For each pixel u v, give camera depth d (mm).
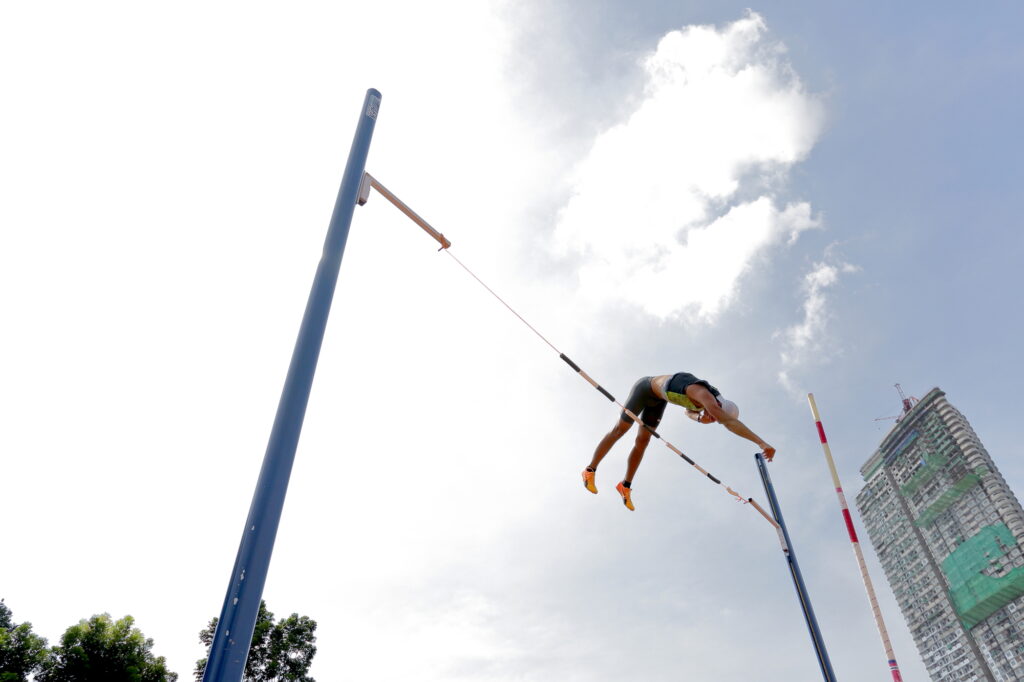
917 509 139500
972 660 123188
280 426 4430
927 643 134875
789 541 10766
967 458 127875
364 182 6203
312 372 4781
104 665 25031
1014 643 115688
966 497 128000
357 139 6293
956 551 128500
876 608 11266
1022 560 115062
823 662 9883
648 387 7344
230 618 3652
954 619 127812
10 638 24125
